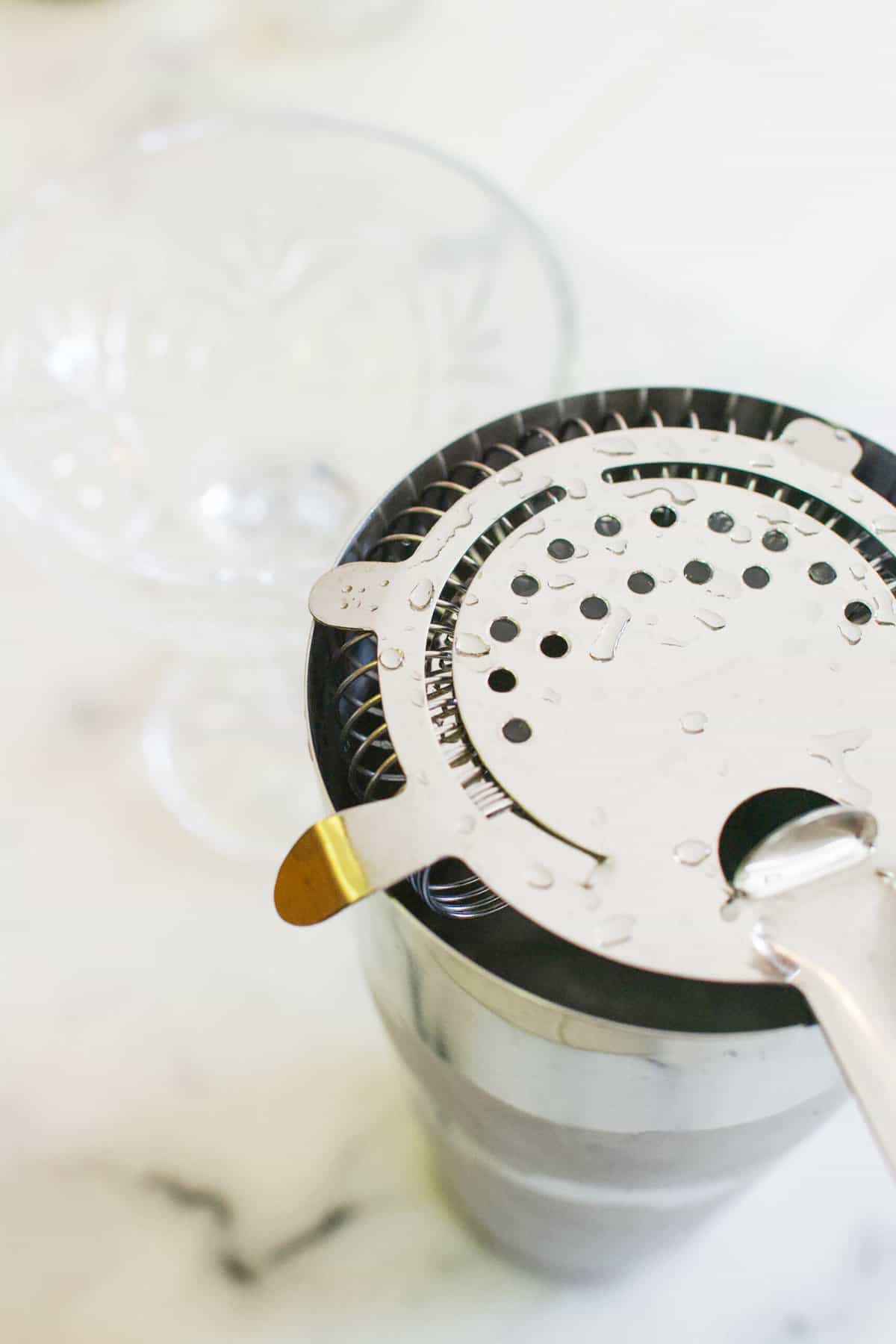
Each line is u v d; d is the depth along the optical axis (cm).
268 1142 34
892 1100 21
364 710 24
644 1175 25
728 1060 22
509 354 40
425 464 26
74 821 38
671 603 24
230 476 39
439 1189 33
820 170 48
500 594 24
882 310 44
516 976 23
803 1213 33
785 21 53
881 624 24
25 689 40
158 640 41
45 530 37
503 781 23
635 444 25
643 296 44
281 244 44
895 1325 32
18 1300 32
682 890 22
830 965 21
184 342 42
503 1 54
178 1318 32
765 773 23
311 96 51
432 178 44
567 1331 32
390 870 22
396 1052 28
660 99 51
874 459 26
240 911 37
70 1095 35
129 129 50
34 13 54
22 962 36
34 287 43
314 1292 33
